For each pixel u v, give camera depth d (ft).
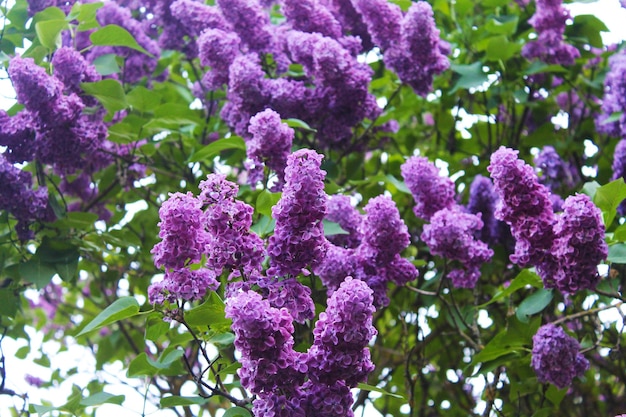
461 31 7.52
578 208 4.57
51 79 5.54
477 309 6.09
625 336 6.94
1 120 5.68
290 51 6.11
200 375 4.23
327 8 6.59
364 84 5.73
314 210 4.07
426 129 7.95
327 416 3.79
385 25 6.14
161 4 6.73
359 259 4.89
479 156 7.50
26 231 5.93
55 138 5.70
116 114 6.85
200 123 6.89
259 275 4.14
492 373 6.73
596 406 7.25
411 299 7.22
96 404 4.65
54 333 8.91
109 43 6.23
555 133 7.68
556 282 4.74
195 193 6.90
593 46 7.17
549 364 5.25
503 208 4.77
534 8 7.49
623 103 6.22
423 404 7.25
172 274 4.09
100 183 7.02
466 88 7.00
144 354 4.70
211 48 5.89
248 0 6.14
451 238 5.20
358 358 3.78
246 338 3.68
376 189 7.04
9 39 6.72
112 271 7.45
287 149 4.91
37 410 4.72
